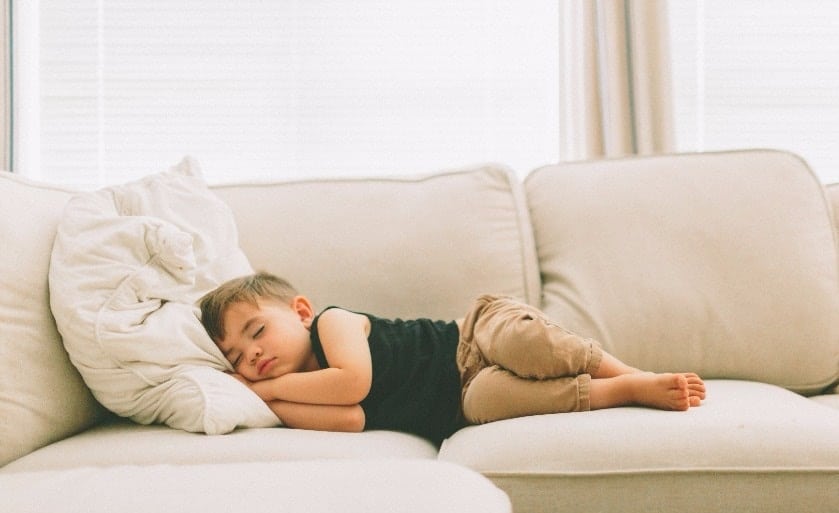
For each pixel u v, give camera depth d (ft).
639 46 6.74
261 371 4.04
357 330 4.15
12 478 2.43
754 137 7.60
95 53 7.67
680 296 4.81
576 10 6.93
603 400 3.61
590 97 6.83
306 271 4.99
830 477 2.88
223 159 7.70
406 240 5.02
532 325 3.77
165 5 7.67
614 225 5.08
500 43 7.68
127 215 4.39
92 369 3.76
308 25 7.70
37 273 3.85
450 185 5.25
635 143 6.79
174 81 7.67
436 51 7.69
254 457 3.20
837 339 4.77
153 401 3.72
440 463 2.44
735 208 5.02
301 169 7.70
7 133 6.91
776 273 4.83
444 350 4.29
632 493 2.92
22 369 3.54
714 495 2.90
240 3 7.68
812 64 7.63
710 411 3.34
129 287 3.93
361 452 3.31
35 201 4.15
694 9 7.57
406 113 7.68
